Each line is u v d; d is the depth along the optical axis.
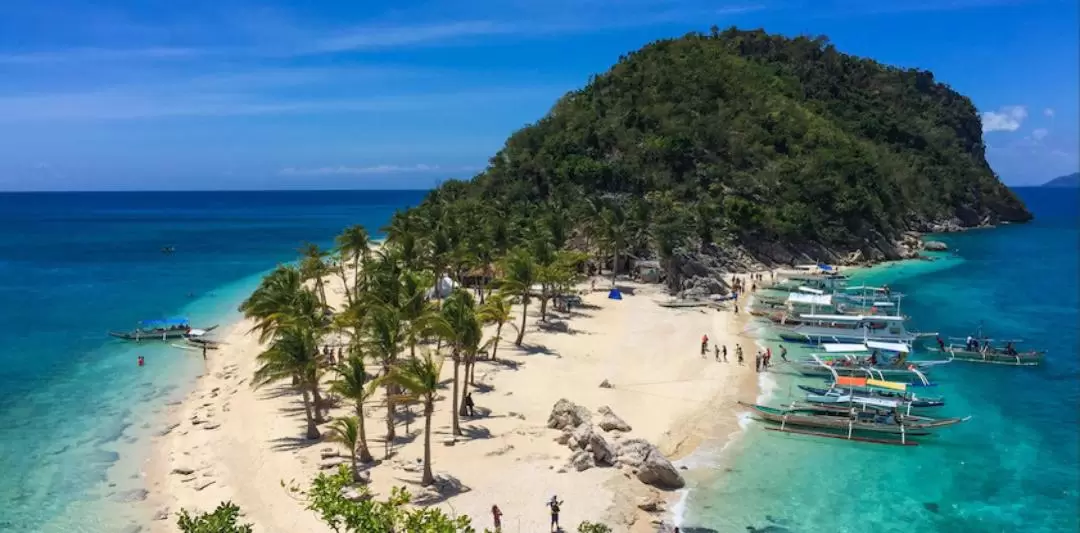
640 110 160.25
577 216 113.38
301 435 44.44
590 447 39.97
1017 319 89.81
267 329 52.53
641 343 68.81
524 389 52.69
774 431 47.28
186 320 80.19
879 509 37.00
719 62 184.88
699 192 138.62
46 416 50.75
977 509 37.34
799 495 38.28
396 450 40.81
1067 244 175.62
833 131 171.62
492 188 149.25
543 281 73.88
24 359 67.00
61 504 36.72
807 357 65.94
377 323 42.62
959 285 115.81
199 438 45.16
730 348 68.50
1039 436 48.03
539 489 36.44
